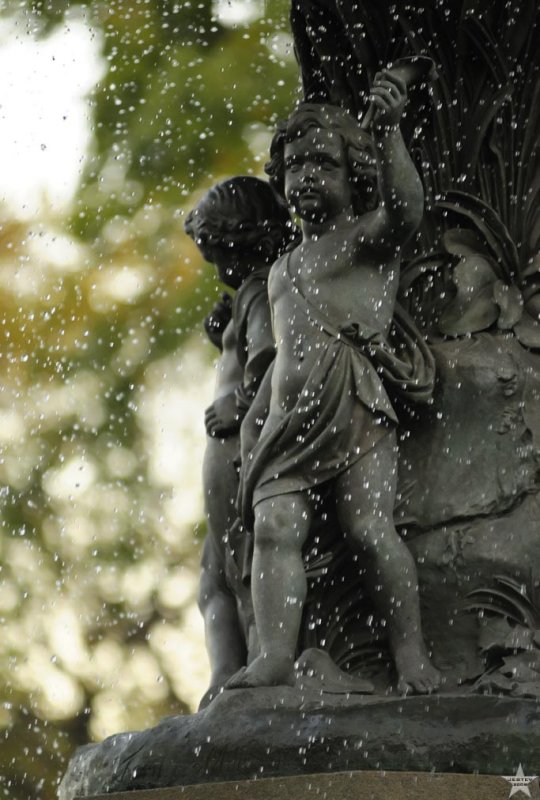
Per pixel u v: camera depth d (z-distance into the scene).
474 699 7.26
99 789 7.68
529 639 7.79
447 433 8.30
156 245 16.83
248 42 16.58
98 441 16.47
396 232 8.18
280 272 8.52
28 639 15.86
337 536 8.06
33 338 16.84
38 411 16.61
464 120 8.92
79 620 15.93
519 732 7.14
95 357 16.72
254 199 9.23
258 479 8.05
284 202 9.31
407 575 7.92
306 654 7.86
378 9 8.97
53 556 16.14
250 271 9.20
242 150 16.50
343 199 8.44
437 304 8.66
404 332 8.42
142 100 16.56
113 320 16.80
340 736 7.23
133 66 16.56
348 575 8.08
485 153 8.91
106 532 16.19
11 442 16.53
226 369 9.13
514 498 8.21
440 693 7.64
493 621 7.97
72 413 16.58
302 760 7.23
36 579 16.06
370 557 7.91
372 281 8.30
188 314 16.72
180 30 16.66
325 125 8.50
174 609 15.98
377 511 7.95
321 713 7.32
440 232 8.81
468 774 7.07
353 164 8.46
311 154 8.46
